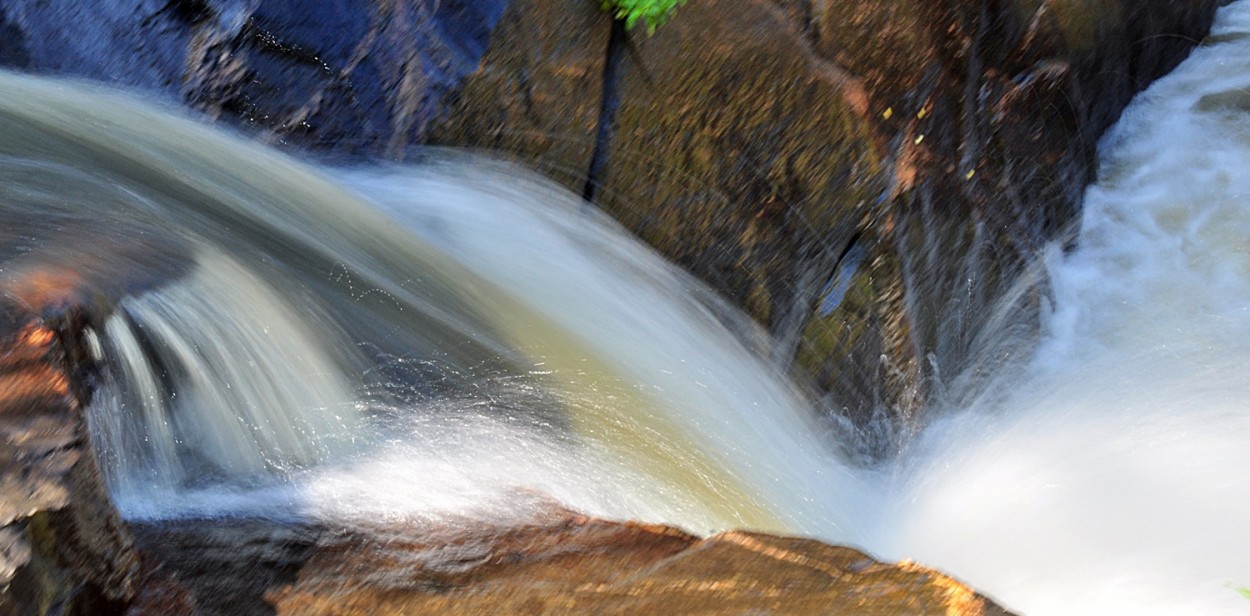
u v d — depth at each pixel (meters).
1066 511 5.18
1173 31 8.38
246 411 3.92
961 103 6.14
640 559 3.17
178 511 3.42
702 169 5.52
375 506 3.54
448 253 4.98
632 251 5.42
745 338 5.56
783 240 5.61
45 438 2.71
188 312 3.94
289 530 3.30
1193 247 7.35
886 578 2.93
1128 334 6.79
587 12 5.42
